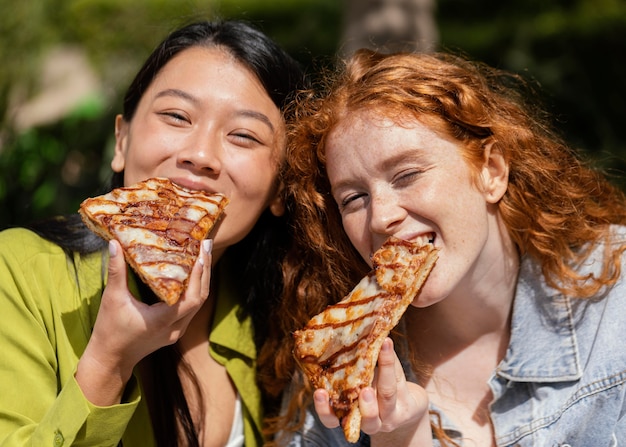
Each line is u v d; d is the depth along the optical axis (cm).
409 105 284
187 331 335
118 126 349
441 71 301
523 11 898
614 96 822
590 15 854
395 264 271
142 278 268
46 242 325
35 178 755
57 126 781
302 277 337
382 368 263
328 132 294
